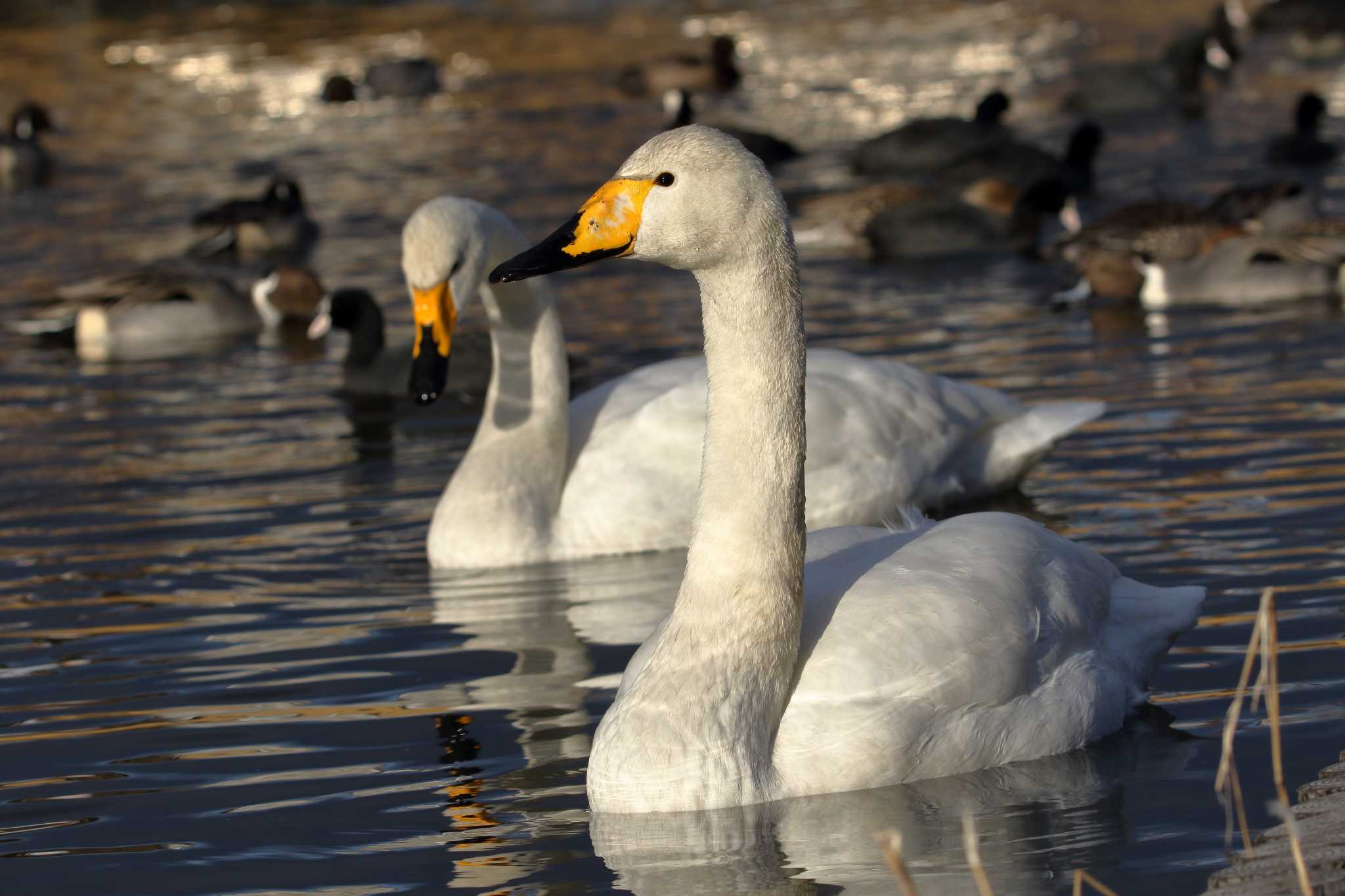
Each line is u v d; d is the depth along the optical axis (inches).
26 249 1213.7
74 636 472.4
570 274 1059.3
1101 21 2108.8
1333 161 1301.7
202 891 310.0
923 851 309.9
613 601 492.7
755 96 1761.8
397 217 1256.2
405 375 801.6
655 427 557.6
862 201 1191.6
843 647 345.7
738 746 334.3
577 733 382.9
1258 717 365.1
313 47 2114.9
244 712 407.5
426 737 385.1
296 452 692.7
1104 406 588.1
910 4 2305.6
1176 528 512.7
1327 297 890.1
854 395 561.0
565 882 304.8
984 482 577.0
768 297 338.0
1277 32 2014.0
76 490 640.4
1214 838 307.9
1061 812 324.2
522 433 556.1
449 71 1967.3
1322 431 611.2
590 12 2358.5
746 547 339.3
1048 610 363.3
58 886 315.3
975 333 842.8
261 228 1180.5
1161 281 905.5
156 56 2079.2
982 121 1449.3
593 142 1521.9
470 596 503.5
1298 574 461.1
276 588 513.7
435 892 303.6
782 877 302.2
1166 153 1402.6
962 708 345.4
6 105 1807.3
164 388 837.2
